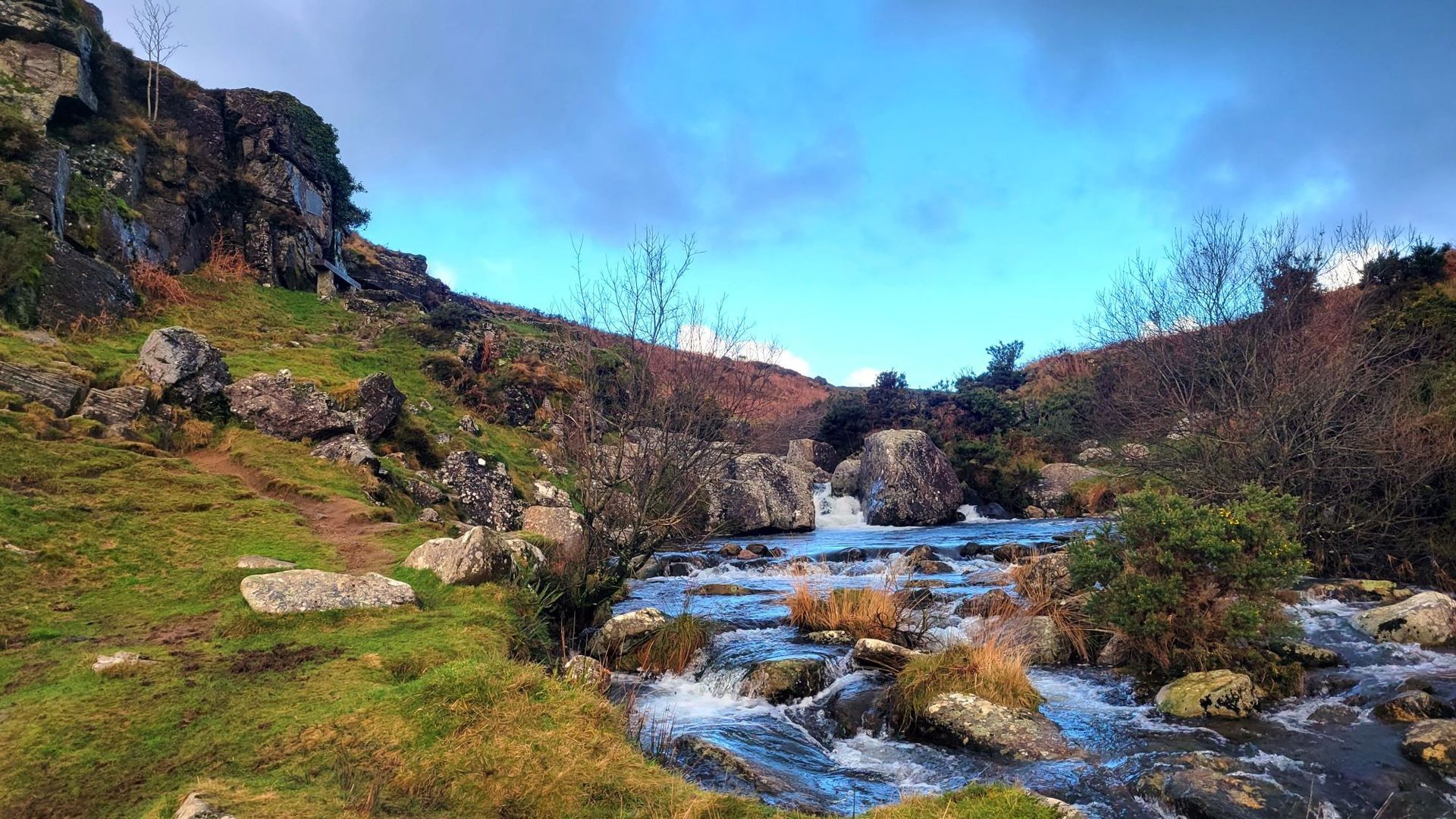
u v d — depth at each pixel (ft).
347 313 101.04
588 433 37.17
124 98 93.66
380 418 60.29
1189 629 26.89
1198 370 57.26
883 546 66.23
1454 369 52.75
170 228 89.35
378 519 40.73
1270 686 25.23
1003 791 15.31
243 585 24.99
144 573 27.68
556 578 34.01
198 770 14.65
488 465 60.34
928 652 30.09
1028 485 97.91
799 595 36.58
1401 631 30.12
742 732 23.53
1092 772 19.80
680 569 55.57
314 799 13.48
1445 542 42.68
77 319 58.90
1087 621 31.35
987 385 149.28
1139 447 68.85
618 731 17.95
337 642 22.15
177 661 20.08
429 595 28.02
